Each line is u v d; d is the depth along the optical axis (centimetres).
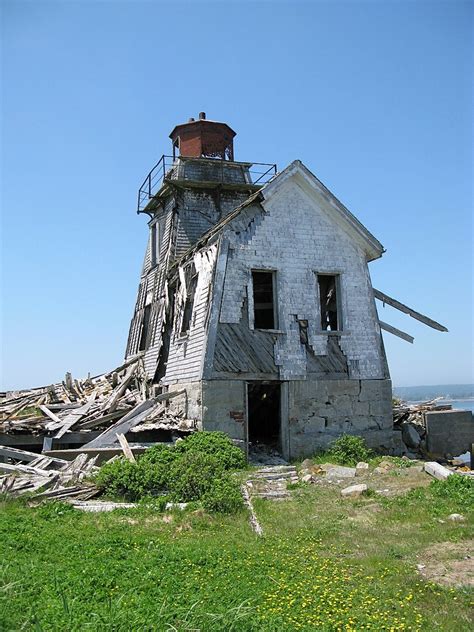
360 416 2044
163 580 729
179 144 3019
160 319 2556
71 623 578
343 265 2128
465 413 2205
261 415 2520
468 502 1203
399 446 2080
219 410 1838
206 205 2784
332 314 2298
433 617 662
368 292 2155
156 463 1370
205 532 1013
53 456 1630
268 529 1055
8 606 616
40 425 1922
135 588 697
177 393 2014
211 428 1820
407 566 834
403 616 663
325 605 679
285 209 2067
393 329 2173
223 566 797
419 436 2180
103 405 2127
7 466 1469
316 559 860
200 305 2005
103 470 1328
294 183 2094
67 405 2178
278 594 705
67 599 647
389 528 1052
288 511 1202
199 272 2086
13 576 707
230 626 589
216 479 1236
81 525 1023
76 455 1634
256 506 1226
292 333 1995
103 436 1795
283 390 1956
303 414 1962
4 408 2242
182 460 1315
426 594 729
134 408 1975
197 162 2845
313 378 1995
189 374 1983
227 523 1080
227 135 3038
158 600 659
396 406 2584
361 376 2069
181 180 2684
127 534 964
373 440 2045
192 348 2000
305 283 2052
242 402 1872
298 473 1658
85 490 1286
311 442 1950
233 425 1848
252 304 1955
